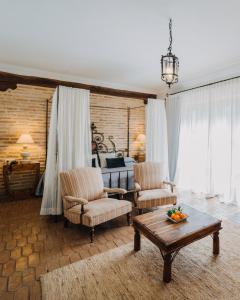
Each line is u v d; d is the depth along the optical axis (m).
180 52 3.41
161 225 2.29
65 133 3.48
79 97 3.60
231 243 2.65
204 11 2.31
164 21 2.50
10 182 4.71
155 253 2.45
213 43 3.08
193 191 4.88
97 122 5.64
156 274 2.09
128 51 3.38
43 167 4.96
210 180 4.50
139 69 4.23
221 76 4.28
